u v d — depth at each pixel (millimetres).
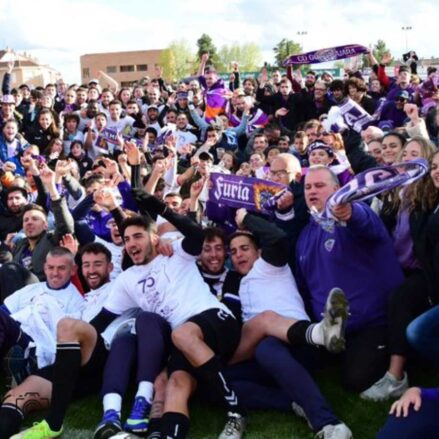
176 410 3539
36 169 7312
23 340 4180
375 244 4051
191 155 9836
